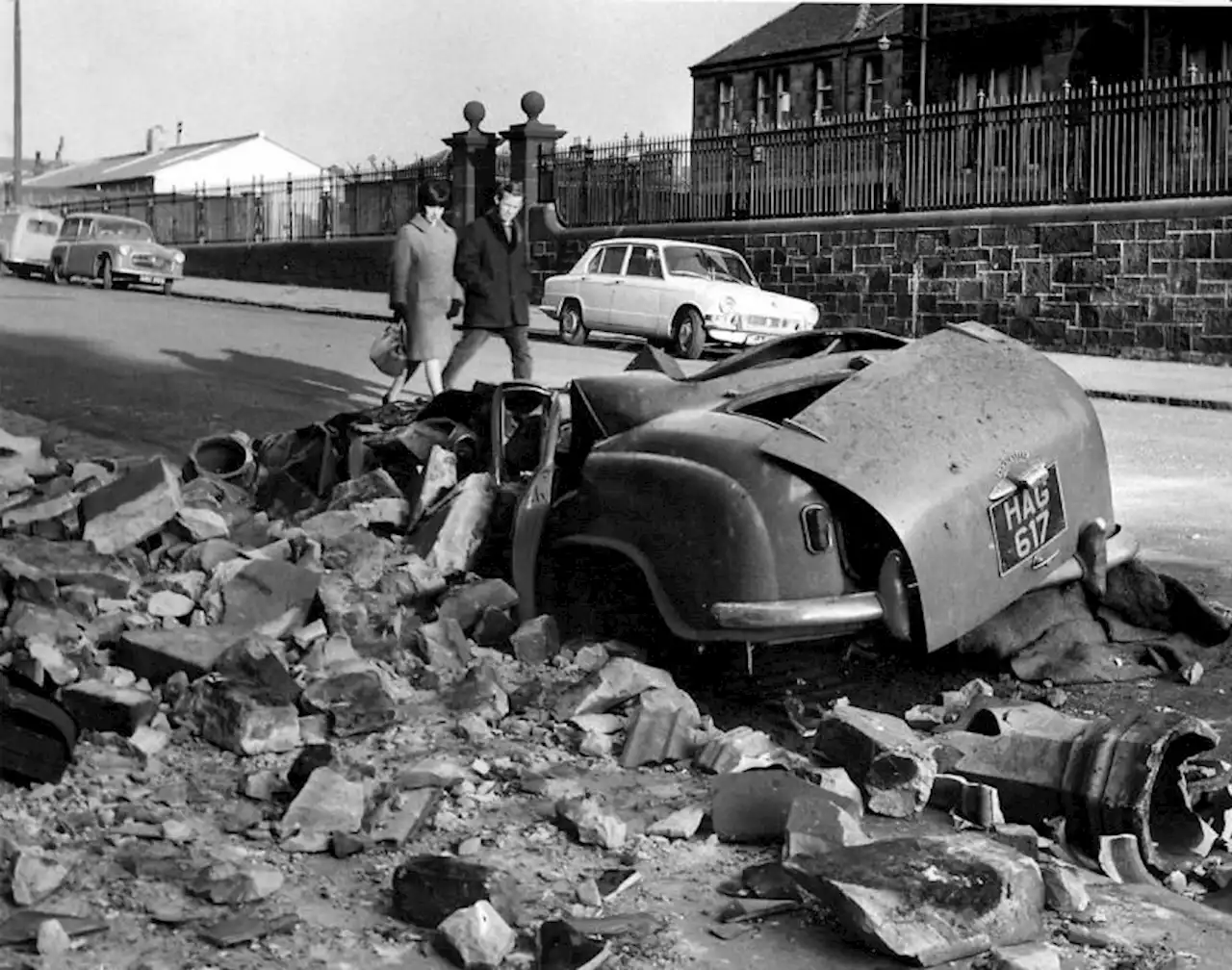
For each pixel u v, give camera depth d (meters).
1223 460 12.24
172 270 33.38
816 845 3.95
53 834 4.02
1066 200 22.06
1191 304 20.39
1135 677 5.91
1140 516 9.65
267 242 41.66
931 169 24.20
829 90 40.56
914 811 4.47
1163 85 21.55
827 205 26.19
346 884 3.81
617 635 5.95
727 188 28.19
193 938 3.44
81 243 33.84
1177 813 4.36
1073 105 21.98
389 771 4.67
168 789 4.41
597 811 4.22
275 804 4.37
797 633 5.08
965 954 3.45
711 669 5.89
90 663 5.33
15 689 4.41
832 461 5.11
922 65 32.22
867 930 3.45
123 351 18.31
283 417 13.36
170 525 6.86
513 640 5.84
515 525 6.17
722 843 4.23
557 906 3.71
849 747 4.68
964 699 5.46
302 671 5.40
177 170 66.69
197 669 5.25
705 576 5.23
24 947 3.36
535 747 5.01
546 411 7.02
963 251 23.23
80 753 4.62
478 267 13.08
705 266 22.05
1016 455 5.32
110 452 11.09
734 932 3.59
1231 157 20.19
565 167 31.64
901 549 5.07
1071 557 5.54
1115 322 21.28
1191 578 7.75
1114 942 3.62
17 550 6.41
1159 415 15.56
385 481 7.50
